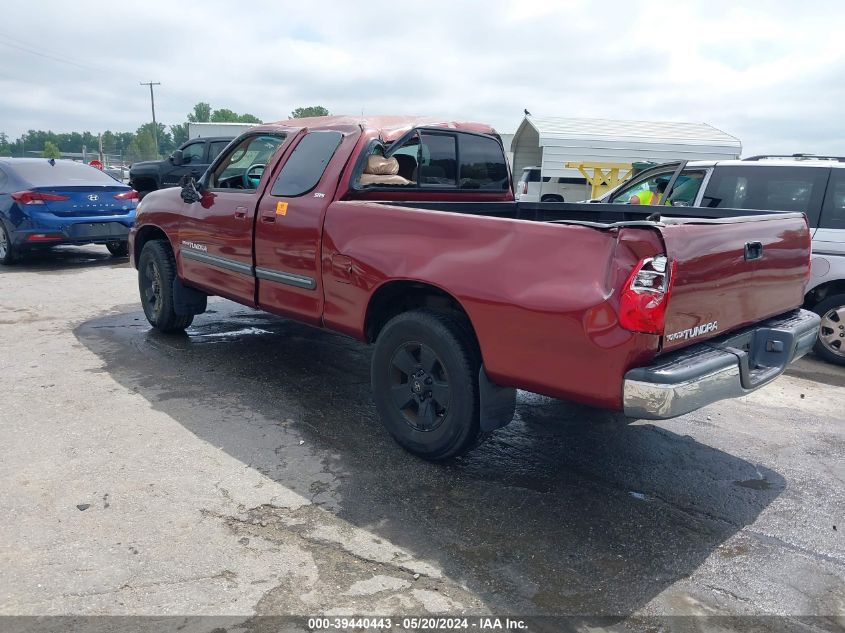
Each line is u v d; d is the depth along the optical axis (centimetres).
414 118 506
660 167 702
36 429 415
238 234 502
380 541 307
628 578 288
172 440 405
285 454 392
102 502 332
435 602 267
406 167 505
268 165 490
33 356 565
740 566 301
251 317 720
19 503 328
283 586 273
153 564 284
